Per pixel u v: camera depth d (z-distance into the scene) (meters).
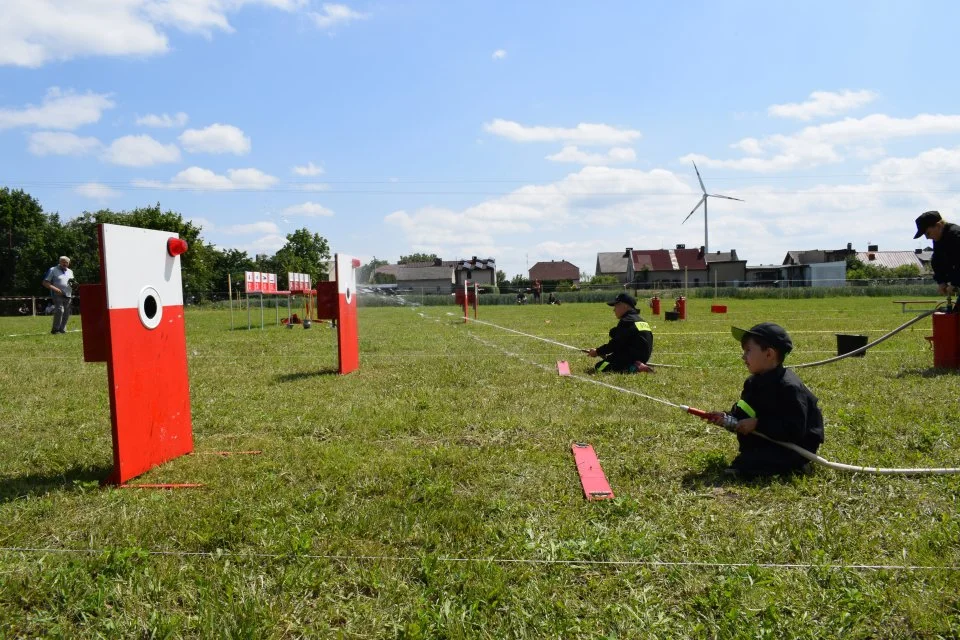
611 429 5.48
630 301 8.95
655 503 3.80
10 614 2.66
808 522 3.46
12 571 2.99
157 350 4.71
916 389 6.96
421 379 8.28
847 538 3.25
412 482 4.19
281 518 3.62
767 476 4.23
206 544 3.30
